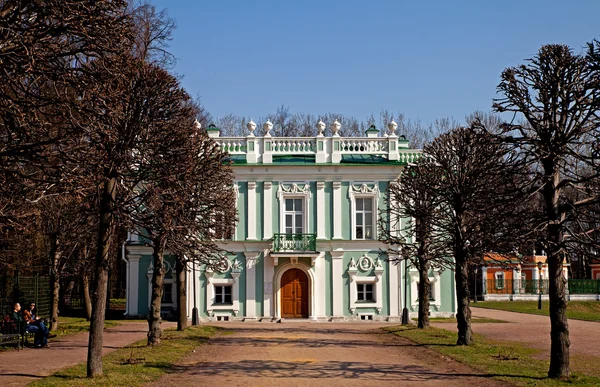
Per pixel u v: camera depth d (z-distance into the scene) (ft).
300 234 134.00
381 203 136.15
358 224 136.77
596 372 61.77
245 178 136.46
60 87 48.67
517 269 87.86
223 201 92.12
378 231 135.44
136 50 89.51
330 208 136.15
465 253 85.40
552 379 56.24
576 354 76.33
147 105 65.16
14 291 96.02
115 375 56.39
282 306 134.62
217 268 95.96
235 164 135.33
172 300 138.72
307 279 135.23
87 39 43.80
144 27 96.63
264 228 135.33
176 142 67.62
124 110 61.16
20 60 41.52
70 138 45.73
